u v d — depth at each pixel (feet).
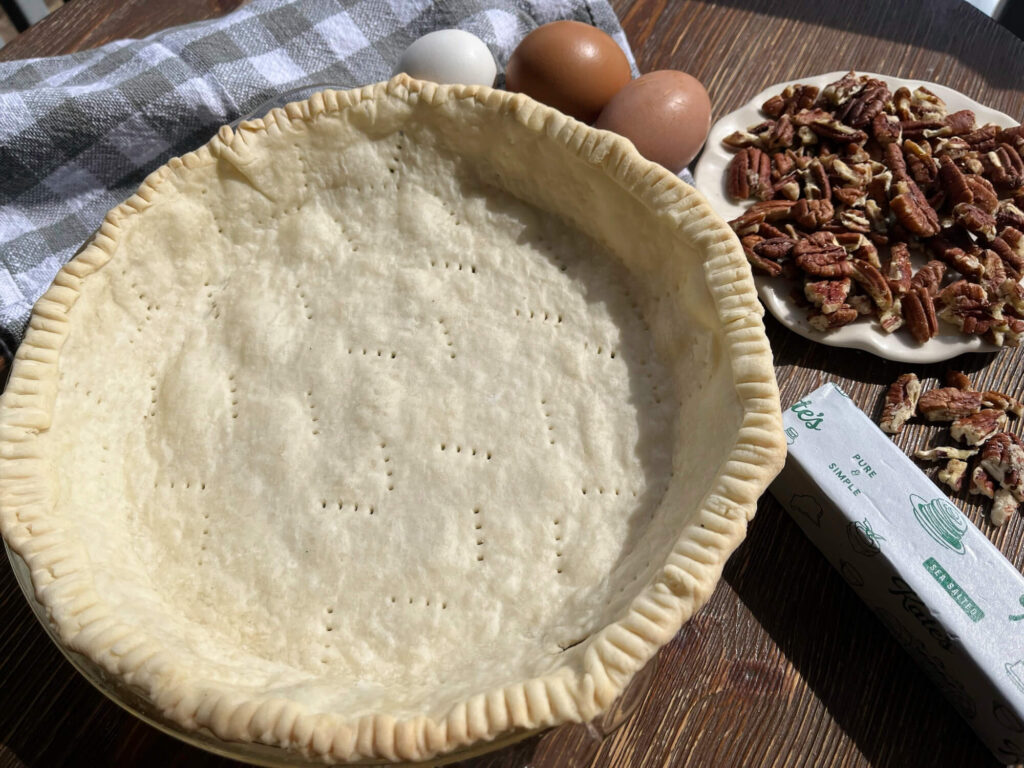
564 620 0.79
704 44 1.47
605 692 0.68
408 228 1.02
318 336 0.97
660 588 0.72
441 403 0.91
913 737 0.91
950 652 0.87
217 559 0.85
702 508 0.76
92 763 0.88
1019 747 0.84
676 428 0.90
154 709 0.72
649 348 0.95
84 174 1.23
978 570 0.89
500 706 0.67
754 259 1.18
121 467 0.91
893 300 1.15
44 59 1.26
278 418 0.92
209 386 0.95
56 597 0.75
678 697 0.93
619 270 0.99
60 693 0.91
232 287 1.01
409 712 0.70
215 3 1.45
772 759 0.90
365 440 0.90
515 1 1.40
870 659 0.96
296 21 1.33
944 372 1.17
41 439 0.86
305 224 1.03
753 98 1.39
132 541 0.86
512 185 1.03
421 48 1.23
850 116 1.31
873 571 0.93
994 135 1.29
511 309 0.97
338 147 1.03
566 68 1.20
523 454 0.88
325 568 0.84
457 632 0.80
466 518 0.86
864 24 1.49
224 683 0.73
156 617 0.78
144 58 1.24
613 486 0.87
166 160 1.27
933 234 1.20
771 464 0.77
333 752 0.66
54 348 0.89
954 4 1.50
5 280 1.15
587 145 0.95
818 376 1.17
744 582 1.00
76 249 1.21
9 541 0.78
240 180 1.01
